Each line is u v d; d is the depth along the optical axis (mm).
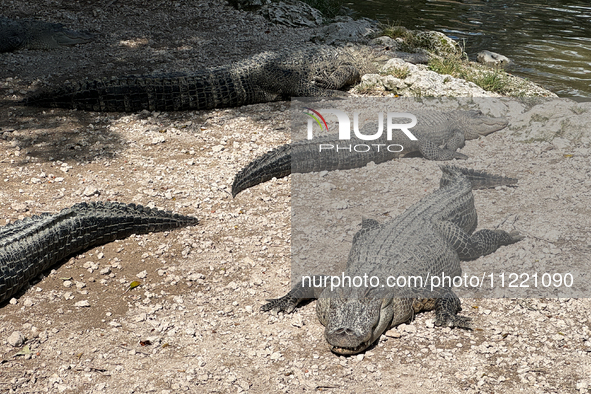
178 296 5020
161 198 6457
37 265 5062
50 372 4191
